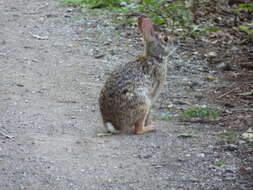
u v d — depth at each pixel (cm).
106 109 1030
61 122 1086
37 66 1461
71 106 1181
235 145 958
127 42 1661
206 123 1082
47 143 977
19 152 938
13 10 2003
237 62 1492
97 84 1331
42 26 1817
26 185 821
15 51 1581
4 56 1537
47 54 1559
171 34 1684
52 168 876
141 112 1024
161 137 1008
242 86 1308
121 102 1016
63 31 1766
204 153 926
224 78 1380
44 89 1291
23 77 1373
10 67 1447
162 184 817
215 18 1858
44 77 1377
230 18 1873
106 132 1038
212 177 837
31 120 1092
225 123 1077
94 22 1845
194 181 824
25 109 1153
